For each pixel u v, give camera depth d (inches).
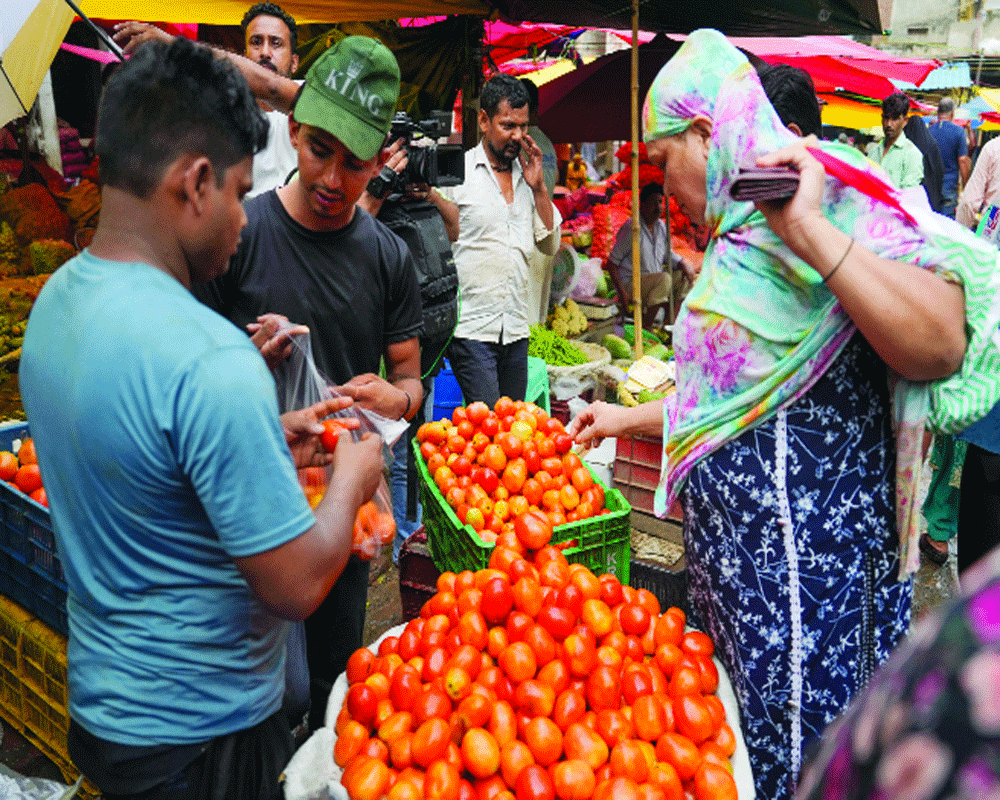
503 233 168.6
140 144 51.4
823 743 26.8
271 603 54.6
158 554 54.4
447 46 219.9
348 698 77.1
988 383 67.1
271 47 157.1
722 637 81.6
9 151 270.4
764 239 71.3
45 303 55.2
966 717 20.1
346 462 62.2
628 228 284.0
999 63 715.4
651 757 71.4
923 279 64.6
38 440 55.4
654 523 143.7
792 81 78.5
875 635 77.1
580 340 255.0
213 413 50.3
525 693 74.5
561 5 224.4
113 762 57.0
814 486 73.9
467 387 174.9
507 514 110.1
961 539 119.7
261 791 62.3
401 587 121.1
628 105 291.6
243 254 85.7
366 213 93.0
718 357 75.3
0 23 114.1
